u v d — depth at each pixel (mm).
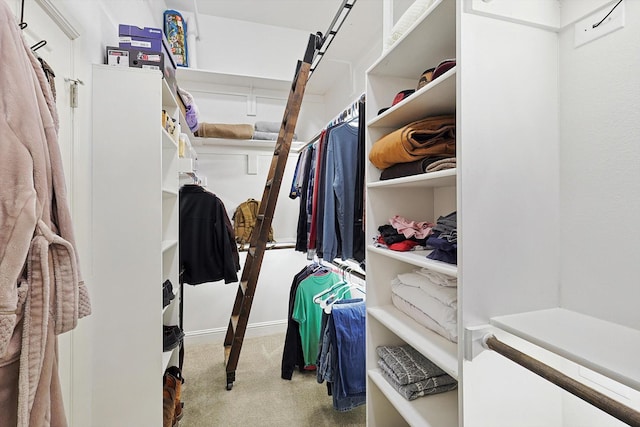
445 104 1122
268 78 2818
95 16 1372
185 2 2662
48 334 715
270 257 3107
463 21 827
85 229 1272
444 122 1165
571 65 898
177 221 1979
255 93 3082
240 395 2037
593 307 844
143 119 1385
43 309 676
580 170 875
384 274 1461
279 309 3141
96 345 1340
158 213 1398
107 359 1350
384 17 1410
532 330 769
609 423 824
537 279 904
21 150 629
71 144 1179
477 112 841
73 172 1187
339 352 1701
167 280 1839
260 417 1816
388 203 1460
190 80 2861
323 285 2307
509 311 872
